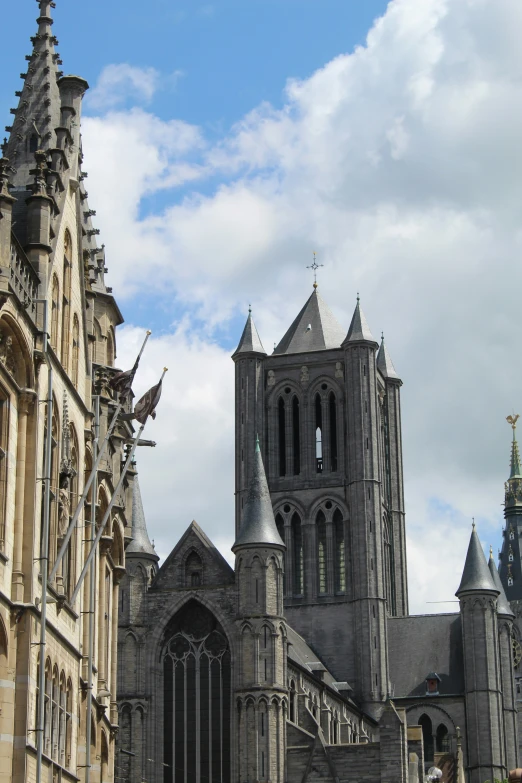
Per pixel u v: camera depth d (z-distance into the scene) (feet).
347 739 524.52
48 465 184.24
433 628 626.64
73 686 210.79
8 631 176.14
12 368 182.91
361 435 600.39
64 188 213.87
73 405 216.33
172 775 458.91
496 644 599.16
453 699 596.70
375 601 579.89
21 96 226.99
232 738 453.58
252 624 456.86
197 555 477.36
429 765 546.67
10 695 175.94
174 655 470.39
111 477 243.40
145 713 462.60
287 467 609.42
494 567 645.10
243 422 617.62
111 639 252.83
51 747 195.42
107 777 243.40
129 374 241.14
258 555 463.83
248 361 622.95
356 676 574.15
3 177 177.37
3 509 176.86
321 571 594.24
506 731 611.47
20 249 184.85
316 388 616.39
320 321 635.66
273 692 450.30
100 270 263.08
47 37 232.94
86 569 212.84
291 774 452.35
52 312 205.05
